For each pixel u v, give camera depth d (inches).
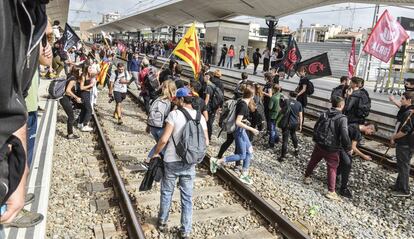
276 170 315.0
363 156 276.1
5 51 47.5
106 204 218.5
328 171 265.0
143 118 484.7
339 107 265.9
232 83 839.7
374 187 289.9
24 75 56.1
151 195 236.4
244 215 217.8
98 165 291.7
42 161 254.1
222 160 269.9
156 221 203.8
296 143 353.4
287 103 337.1
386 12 394.0
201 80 380.8
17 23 49.3
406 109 278.7
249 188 241.0
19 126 51.6
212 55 1337.4
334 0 764.0
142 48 1947.6
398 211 250.1
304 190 273.1
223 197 242.5
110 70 632.4
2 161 53.0
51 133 336.5
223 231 197.9
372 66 1003.3
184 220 187.0
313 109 586.2
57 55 690.8
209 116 372.5
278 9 927.0
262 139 414.6
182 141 177.8
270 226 203.9
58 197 225.5
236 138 269.4
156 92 396.8
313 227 211.6
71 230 188.1
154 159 185.8
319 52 1168.8
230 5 1059.3
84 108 393.1
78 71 390.6
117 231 189.0
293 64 589.3
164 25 1876.2
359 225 224.2
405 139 268.8
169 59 415.2
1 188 52.6
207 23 1422.2
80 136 376.2
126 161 306.2
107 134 391.9
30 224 164.9
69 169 278.2
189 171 185.8
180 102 184.2
